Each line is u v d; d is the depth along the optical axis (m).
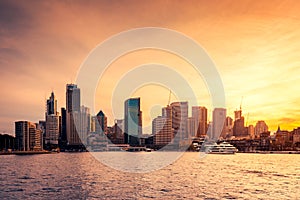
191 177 53.28
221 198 33.88
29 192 37.28
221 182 46.72
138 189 39.06
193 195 35.34
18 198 33.84
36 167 79.12
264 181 48.31
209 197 34.31
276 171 66.69
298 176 56.41
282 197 34.84
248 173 61.66
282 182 47.22
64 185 42.84
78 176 54.88
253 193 37.06
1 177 54.34
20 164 92.69
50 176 55.44
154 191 37.69
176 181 47.38
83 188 39.91
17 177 54.19
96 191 37.59
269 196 35.31
